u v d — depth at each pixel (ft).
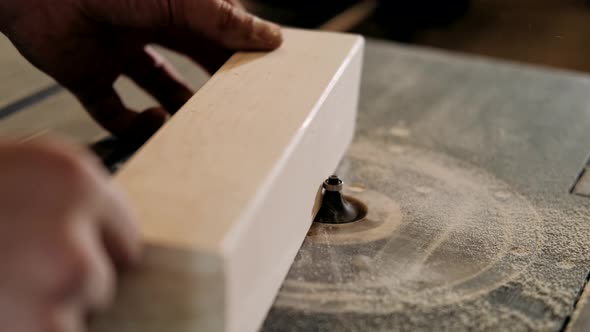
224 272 1.23
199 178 1.40
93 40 2.18
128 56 2.31
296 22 4.00
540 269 1.66
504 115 2.38
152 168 1.42
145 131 2.14
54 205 1.03
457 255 1.69
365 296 1.57
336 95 1.83
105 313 1.27
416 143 2.18
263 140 1.53
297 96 1.71
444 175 2.02
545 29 4.94
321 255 1.68
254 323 1.44
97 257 1.07
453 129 2.28
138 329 1.28
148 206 1.31
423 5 4.83
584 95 2.54
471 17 5.08
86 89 2.21
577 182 2.00
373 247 1.71
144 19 2.09
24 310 1.01
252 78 1.80
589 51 4.57
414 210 1.86
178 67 2.66
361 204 1.88
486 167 2.06
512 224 1.81
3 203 1.03
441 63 2.82
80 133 2.18
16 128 2.17
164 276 1.24
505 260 1.68
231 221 1.29
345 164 2.06
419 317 1.52
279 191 1.46
